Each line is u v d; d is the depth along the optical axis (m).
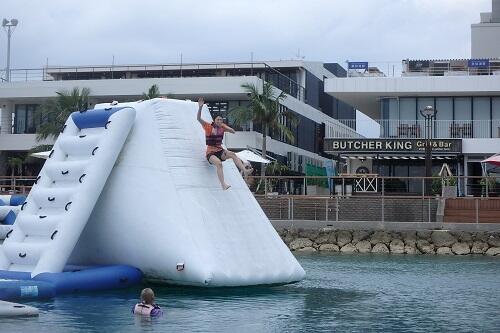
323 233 34.94
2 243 16.77
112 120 16.00
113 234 16.00
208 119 17.30
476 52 53.81
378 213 35.69
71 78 61.50
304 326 11.66
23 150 56.81
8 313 11.98
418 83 45.97
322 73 73.81
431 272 22.58
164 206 15.48
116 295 14.44
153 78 55.28
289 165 59.78
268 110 49.75
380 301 14.93
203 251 14.97
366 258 29.81
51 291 14.00
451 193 36.28
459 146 44.34
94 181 15.49
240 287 15.41
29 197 16.28
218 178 16.39
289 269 16.17
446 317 12.88
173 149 16.08
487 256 31.91
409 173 47.50
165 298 14.23
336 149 45.03
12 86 55.88
